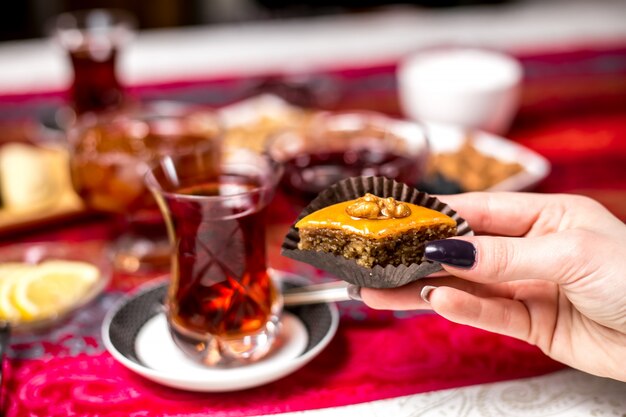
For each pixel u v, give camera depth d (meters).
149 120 0.62
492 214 0.49
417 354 0.50
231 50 1.15
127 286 0.58
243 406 0.46
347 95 0.90
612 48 1.03
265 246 0.48
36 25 1.48
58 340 0.52
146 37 1.28
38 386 0.48
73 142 0.59
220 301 0.47
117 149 0.59
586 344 0.47
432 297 0.44
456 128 0.74
